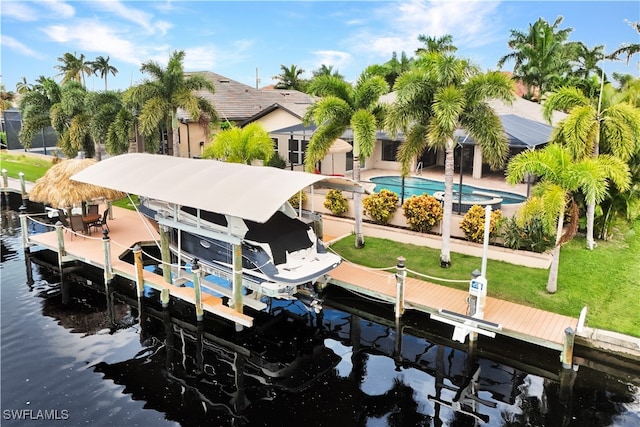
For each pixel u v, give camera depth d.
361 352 13.05
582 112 14.55
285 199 12.41
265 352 13.13
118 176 16.00
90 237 18.25
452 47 15.61
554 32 47.25
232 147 20.56
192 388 11.38
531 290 14.23
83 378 11.66
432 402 10.77
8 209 28.53
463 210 20.31
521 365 12.13
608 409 10.31
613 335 11.68
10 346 13.10
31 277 17.86
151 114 23.36
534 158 12.71
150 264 18.23
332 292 15.75
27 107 31.02
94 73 58.53
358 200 17.72
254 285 13.43
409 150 15.62
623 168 13.84
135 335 13.98
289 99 42.78
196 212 15.21
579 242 18.38
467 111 14.73
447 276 15.28
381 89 16.34
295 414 10.41
